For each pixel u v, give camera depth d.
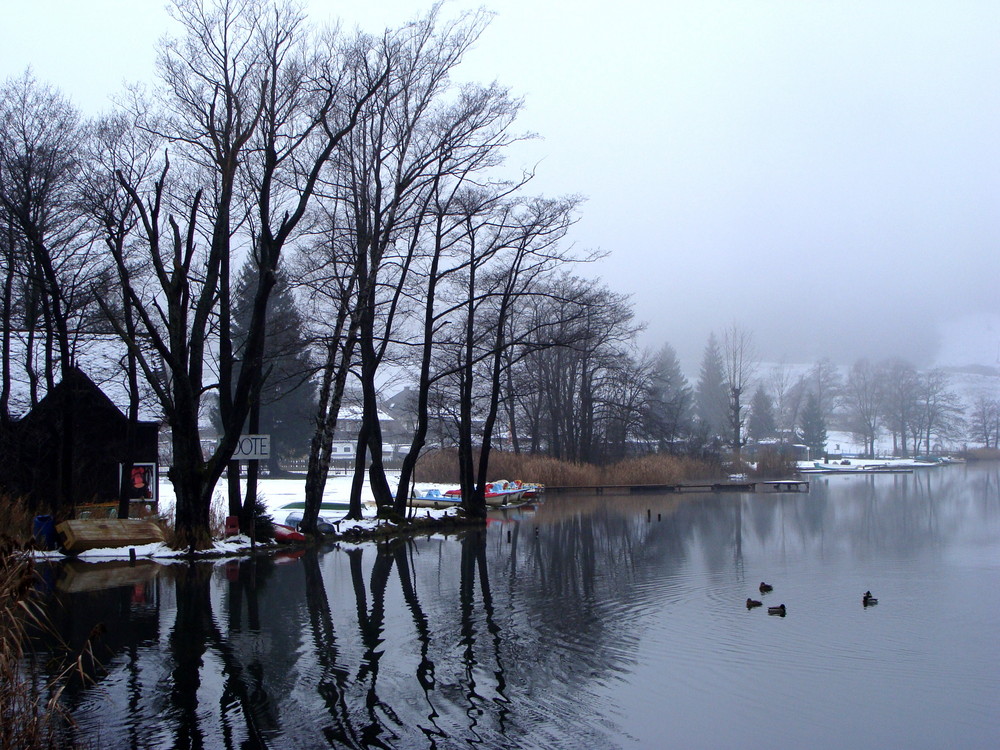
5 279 28.95
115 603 15.92
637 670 11.77
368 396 31.06
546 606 16.20
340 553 24.36
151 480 32.19
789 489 60.84
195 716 9.70
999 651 12.86
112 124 26.03
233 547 23.66
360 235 27.03
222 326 23.78
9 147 24.89
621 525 34.66
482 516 35.19
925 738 9.36
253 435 22.62
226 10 22.20
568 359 65.56
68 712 9.09
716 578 19.95
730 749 9.00
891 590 18.30
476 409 54.00
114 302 28.31
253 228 24.91
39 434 26.94
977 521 34.84
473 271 35.72
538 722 9.73
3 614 8.47
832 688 11.07
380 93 26.72
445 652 12.60
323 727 9.45
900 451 127.25
